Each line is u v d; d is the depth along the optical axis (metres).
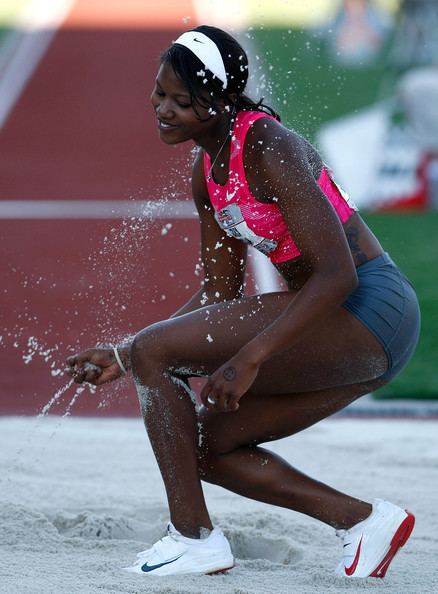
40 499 14.57
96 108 50.22
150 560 11.09
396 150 37.81
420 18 52.81
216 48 10.45
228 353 10.70
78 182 39.28
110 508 14.16
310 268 10.91
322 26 57.97
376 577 11.23
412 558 12.35
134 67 57.31
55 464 16.52
